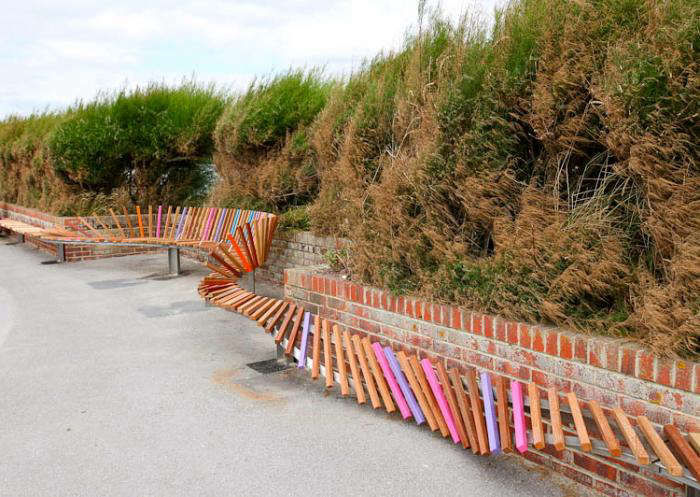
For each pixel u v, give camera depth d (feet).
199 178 42.42
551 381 11.15
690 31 9.57
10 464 11.73
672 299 9.82
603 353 10.23
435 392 12.45
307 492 10.55
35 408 14.44
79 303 25.88
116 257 38.81
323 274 17.69
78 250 37.73
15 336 20.83
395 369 13.39
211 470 11.38
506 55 13.08
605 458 10.28
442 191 14.21
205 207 34.42
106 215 38.91
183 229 34.83
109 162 39.24
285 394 15.14
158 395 15.16
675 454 9.17
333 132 24.72
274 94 30.50
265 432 12.96
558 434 9.56
